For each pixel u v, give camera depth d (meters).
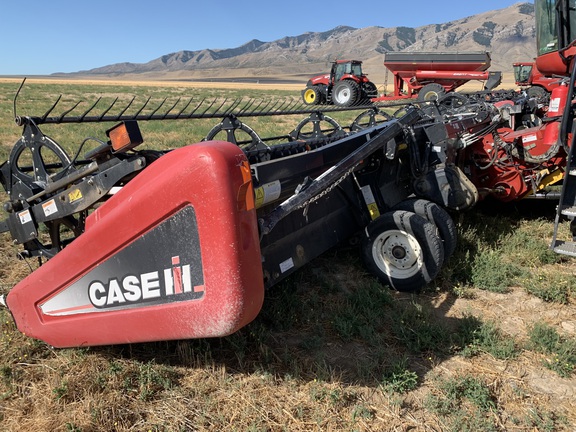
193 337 3.08
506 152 6.73
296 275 5.20
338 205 5.29
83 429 3.01
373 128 5.59
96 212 3.21
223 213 2.77
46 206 3.79
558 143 6.09
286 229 4.43
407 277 4.96
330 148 4.78
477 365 3.82
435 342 4.07
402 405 3.36
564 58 6.19
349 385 3.53
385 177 5.83
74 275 3.33
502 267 5.38
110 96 39.62
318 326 4.25
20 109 25.75
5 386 3.42
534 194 7.04
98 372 3.50
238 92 49.50
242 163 2.85
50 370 3.57
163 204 2.91
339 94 31.66
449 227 5.07
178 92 47.72
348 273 5.39
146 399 3.33
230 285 2.83
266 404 3.32
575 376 3.73
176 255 2.97
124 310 3.23
